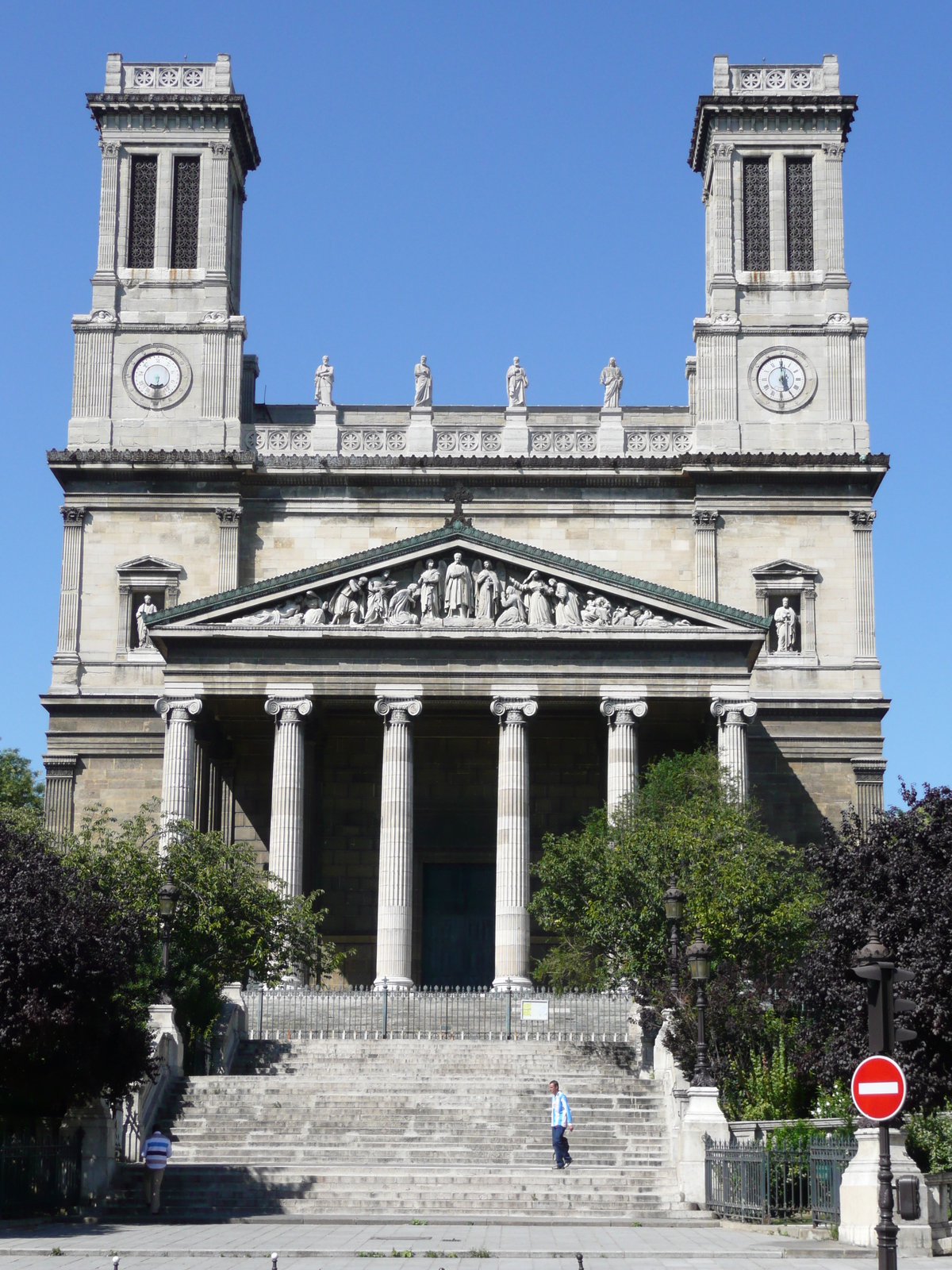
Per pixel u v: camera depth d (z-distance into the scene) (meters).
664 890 70.75
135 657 99.81
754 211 107.00
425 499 103.06
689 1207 51.84
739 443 103.12
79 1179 52.47
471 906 98.50
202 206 106.44
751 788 95.38
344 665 86.81
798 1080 59.16
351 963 97.06
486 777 99.06
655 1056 63.91
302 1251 42.16
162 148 107.25
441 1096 60.56
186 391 104.00
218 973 71.69
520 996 76.38
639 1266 39.19
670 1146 56.16
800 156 107.38
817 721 98.69
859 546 101.44
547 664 86.75
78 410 103.69
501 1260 40.50
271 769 98.00
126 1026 53.47
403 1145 56.66
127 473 101.88
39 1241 44.38
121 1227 48.44
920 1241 41.50
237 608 87.25
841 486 102.12
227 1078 62.09
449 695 86.62
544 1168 54.56
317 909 97.38
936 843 54.81
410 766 86.25
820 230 106.25
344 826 98.50
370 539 102.81
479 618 87.31
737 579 101.25
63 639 100.25
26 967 49.59
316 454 103.19
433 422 106.25
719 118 107.31
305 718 90.06
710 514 101.62
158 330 104.69
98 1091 52.28
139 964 61.84
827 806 97.94
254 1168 53.97
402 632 86.62
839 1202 44.88
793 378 104.25
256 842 97.00
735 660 86.75
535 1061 66.50
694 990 61.84
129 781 98.12
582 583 87.81
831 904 55.44
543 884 94.69
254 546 102.56
